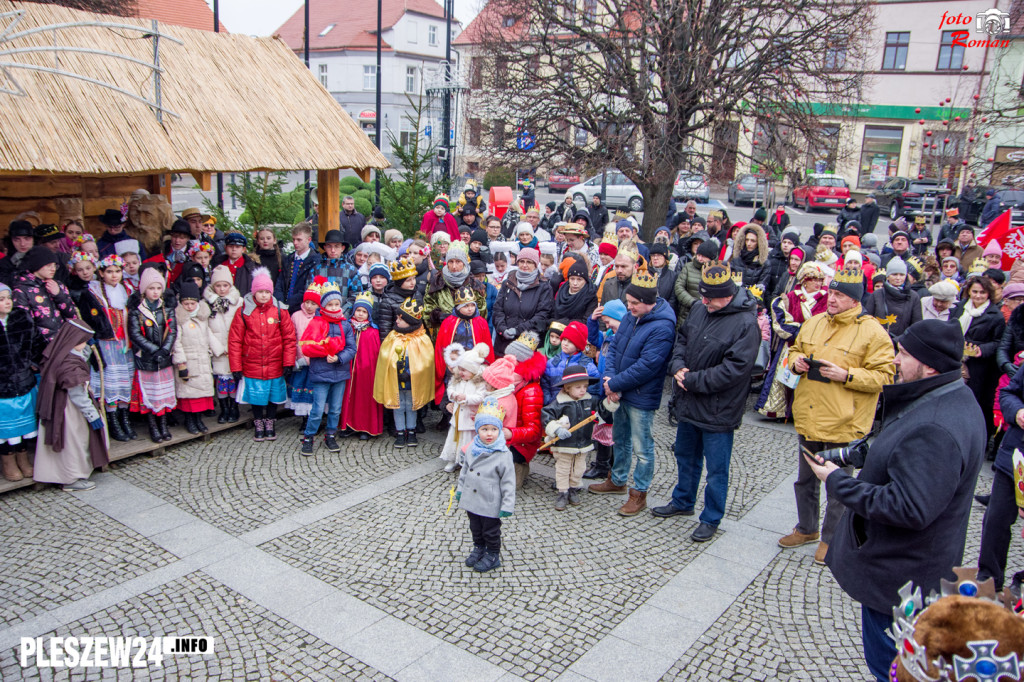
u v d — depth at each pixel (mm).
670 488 6391
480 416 4793
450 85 17312
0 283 5750
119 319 6461
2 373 5566
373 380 7055
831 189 28594
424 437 7402
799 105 12227
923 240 12945
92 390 6152
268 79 8375
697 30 11484
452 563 5043
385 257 8164
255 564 4945
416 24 44531
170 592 4602
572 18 12453
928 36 30531
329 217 8664
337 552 5133
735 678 3939
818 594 4766
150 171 6453
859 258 7184
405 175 12297
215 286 6918
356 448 7051
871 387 4867
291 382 7281
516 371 5957
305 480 6293
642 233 12906
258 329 6809
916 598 2547
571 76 12164
